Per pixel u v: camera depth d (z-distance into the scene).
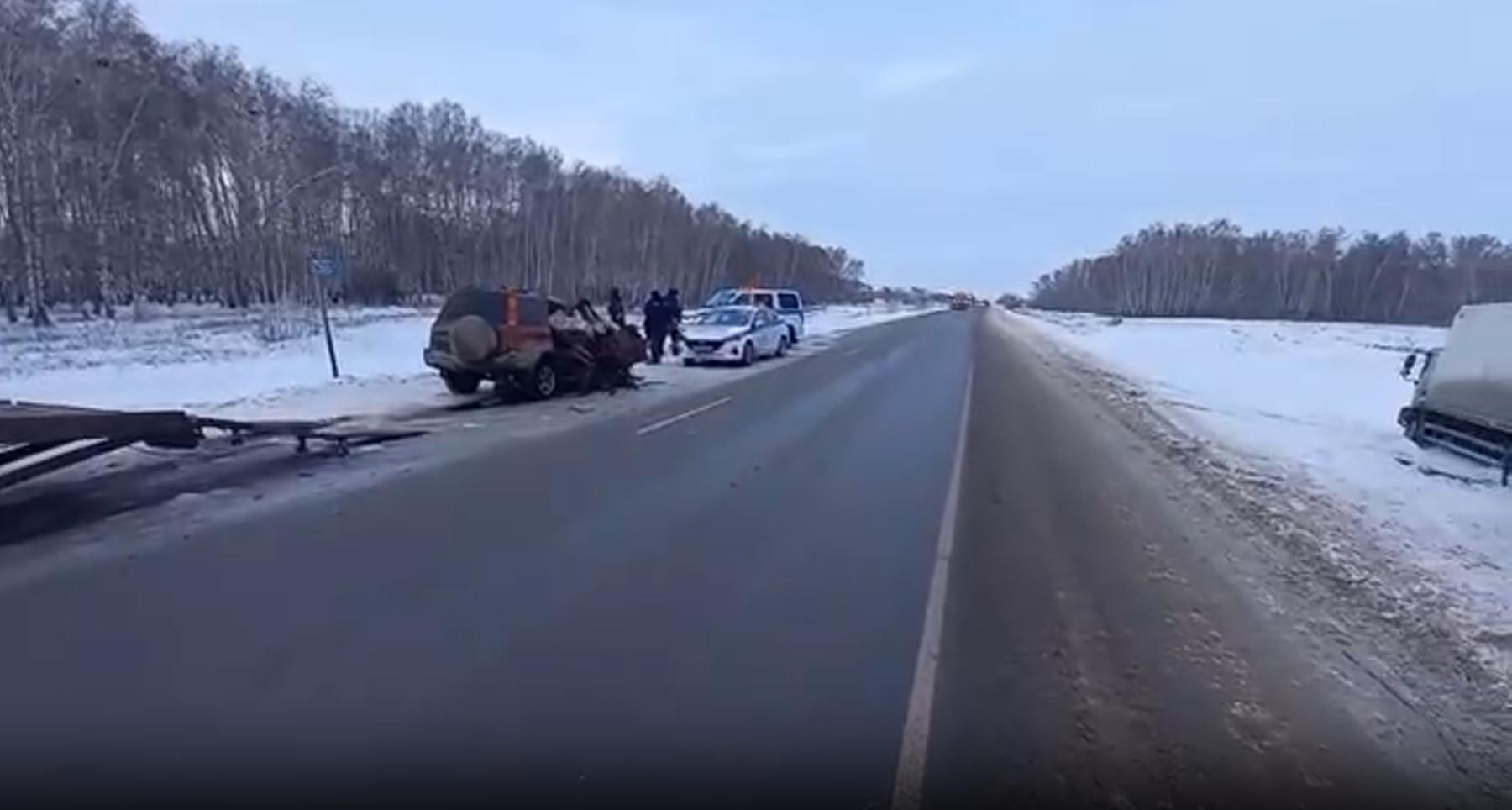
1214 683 3.96
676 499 7.39
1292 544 6.35
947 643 4.38
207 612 4.68
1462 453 10.00
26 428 6.54
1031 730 3.52
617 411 13.19
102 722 3.53
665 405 13.95
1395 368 24.12
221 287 45.84
